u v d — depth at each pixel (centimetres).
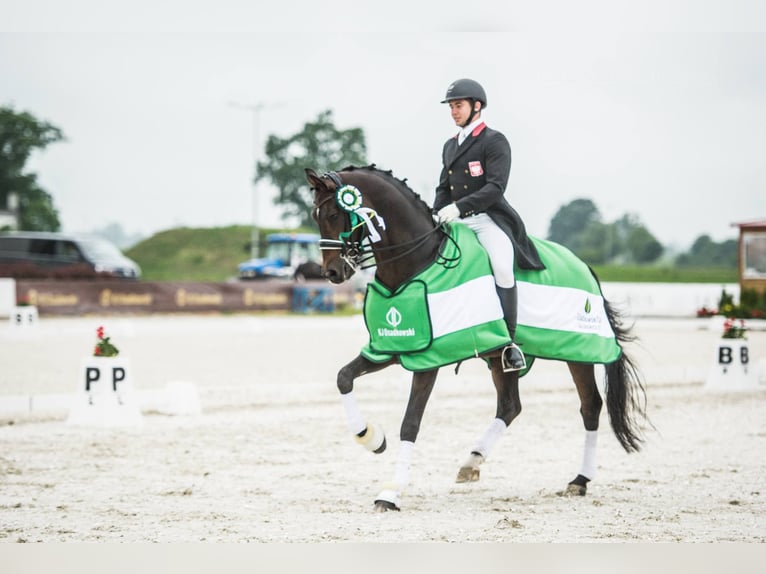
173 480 1048
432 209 945
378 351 899
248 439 1323
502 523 837
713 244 11362
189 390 1567
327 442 1308
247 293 4166
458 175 951
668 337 3120
